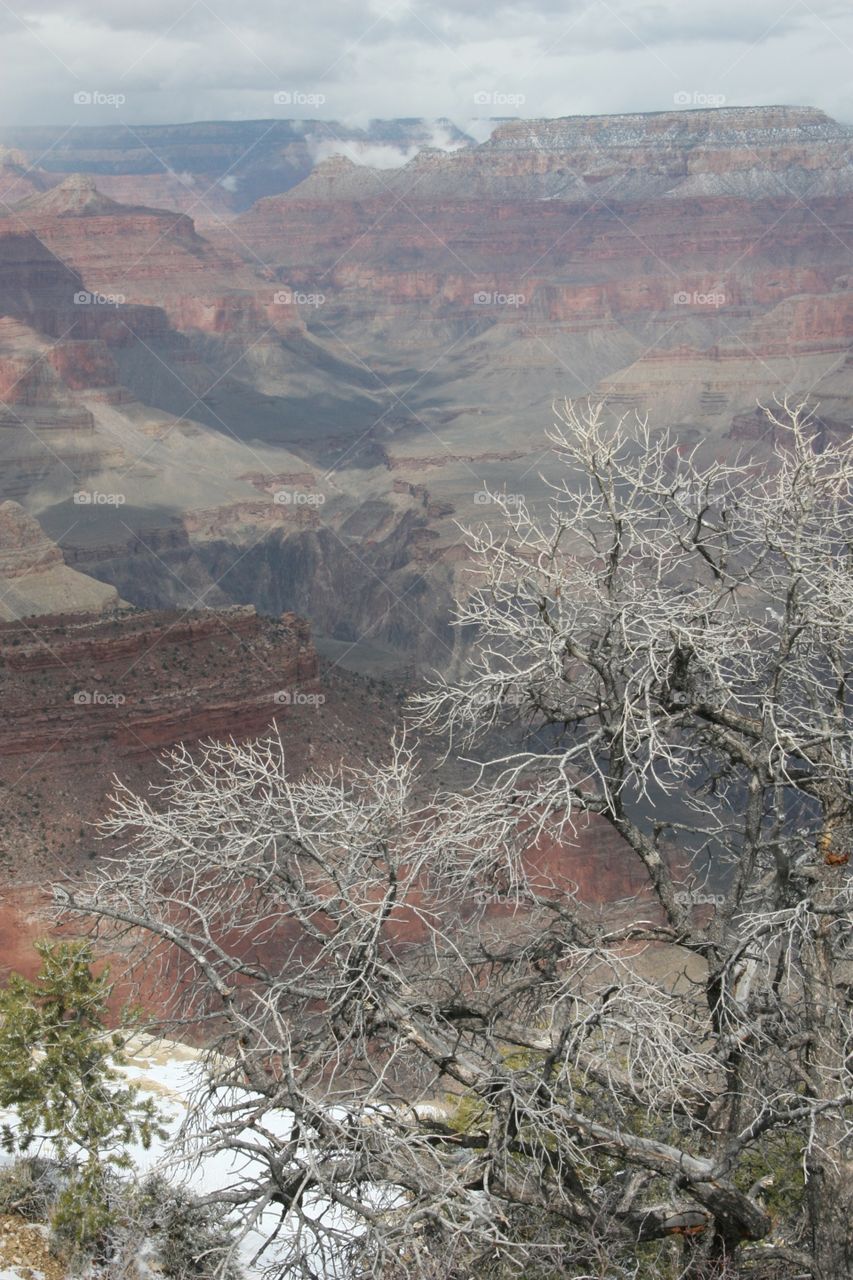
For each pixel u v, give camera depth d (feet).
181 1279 38.42
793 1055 42.22
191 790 41.57
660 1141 42.34
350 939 37.86
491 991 42.29
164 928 38.83
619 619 40.63
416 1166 34.60
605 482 41.93
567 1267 37.60
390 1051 39.75
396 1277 34.91
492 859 40.57
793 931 39.70
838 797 42.73
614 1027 36.99
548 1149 40.01
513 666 42.68
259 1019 37.81
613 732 41.75
